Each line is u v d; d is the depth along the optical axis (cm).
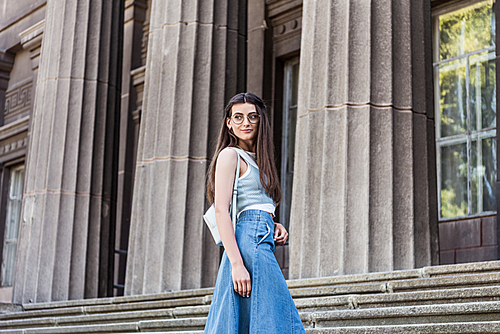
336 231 573
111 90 984
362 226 563
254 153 310
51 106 972
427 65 618
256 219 293
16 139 1611
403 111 591
